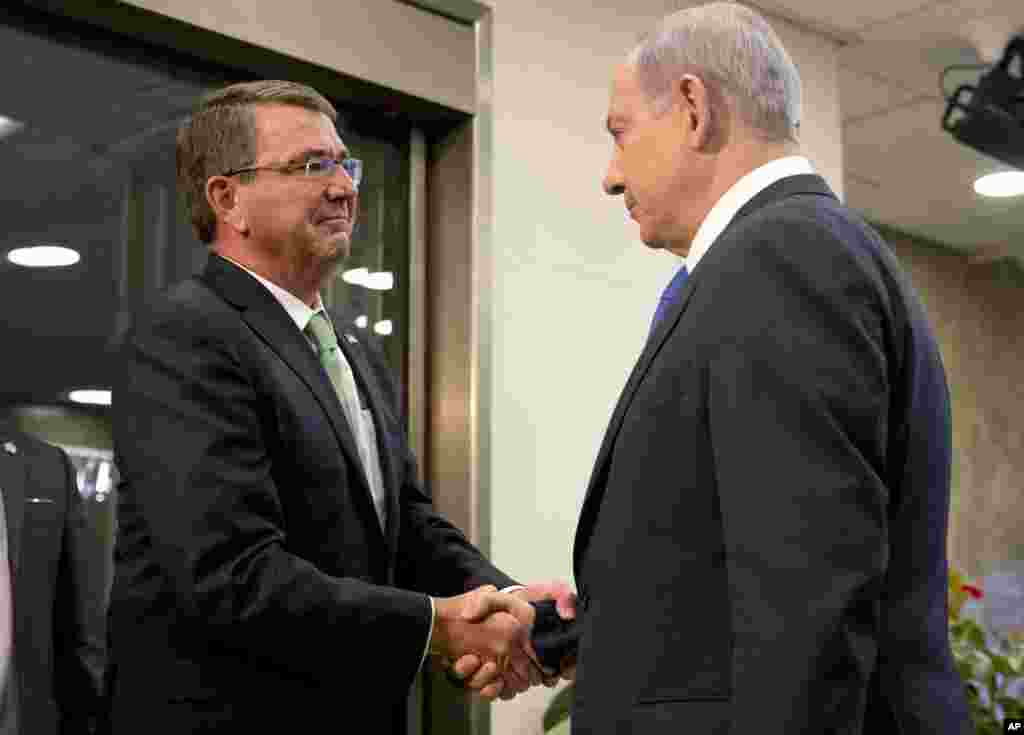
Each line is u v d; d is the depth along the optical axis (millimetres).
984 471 5332
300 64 2582
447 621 1670
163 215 2512
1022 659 3389
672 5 3311
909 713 1196
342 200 1816
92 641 2227
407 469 2008
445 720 2709
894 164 4625
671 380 1268
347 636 1558
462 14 2836
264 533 1546
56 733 2086
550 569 2861
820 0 3484
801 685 1073
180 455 1543
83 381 2344
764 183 1369
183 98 2555
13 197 2301
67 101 2389
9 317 2266
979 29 3643
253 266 1793
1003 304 5562
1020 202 4957
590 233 3047
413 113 2840
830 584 1096
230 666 1564
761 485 1140
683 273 1470
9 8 2324
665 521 1245
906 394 1256
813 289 1193
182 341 1622
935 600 1267
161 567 1540
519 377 2865
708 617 1210
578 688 1287
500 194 2885
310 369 1699
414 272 2863
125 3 2312
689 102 1403
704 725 1172
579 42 3088
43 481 2209
